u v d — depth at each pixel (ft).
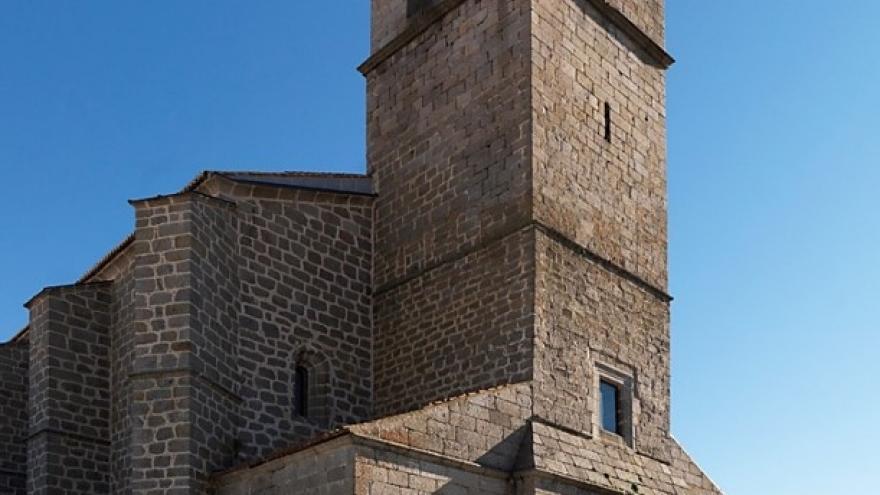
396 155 97.45
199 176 86.43
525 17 88.99
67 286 88.07
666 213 98.43
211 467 75.51
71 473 84.33
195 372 75.51
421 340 89.51
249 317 84.48
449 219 90.48
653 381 91.45
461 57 93.76
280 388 84.94
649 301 93.56
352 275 93.86
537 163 85.61
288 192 90.02
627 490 81.00
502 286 84.48
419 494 68.44
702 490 90.22
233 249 84.23
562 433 80.18
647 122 99.09
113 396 87.51
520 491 74.49
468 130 91.15
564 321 84.12
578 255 87.15
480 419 74.28
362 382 91.71
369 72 103.09
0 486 102.32
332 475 66.59
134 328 76.89
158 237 78.28
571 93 90.94
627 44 99.04
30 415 86.84
